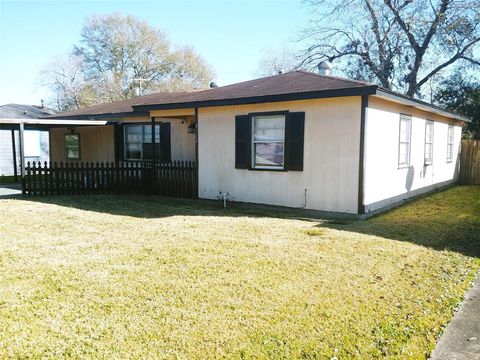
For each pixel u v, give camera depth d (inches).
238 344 119.0
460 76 927.7
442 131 548.4
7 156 788.0
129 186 485.1
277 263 193.0
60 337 122.6
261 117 371.2
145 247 221.1
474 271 187.9
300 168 346.3
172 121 502.9
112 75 1519.4
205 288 160.6
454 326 132.4
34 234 253.9
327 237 246.7
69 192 471.5
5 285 163.3
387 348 116.9
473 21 869.2
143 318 134.6
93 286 162.4
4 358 111.7
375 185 342.0
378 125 339.6
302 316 136.4
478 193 494.6
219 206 381.4
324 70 447.5
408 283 168.7
